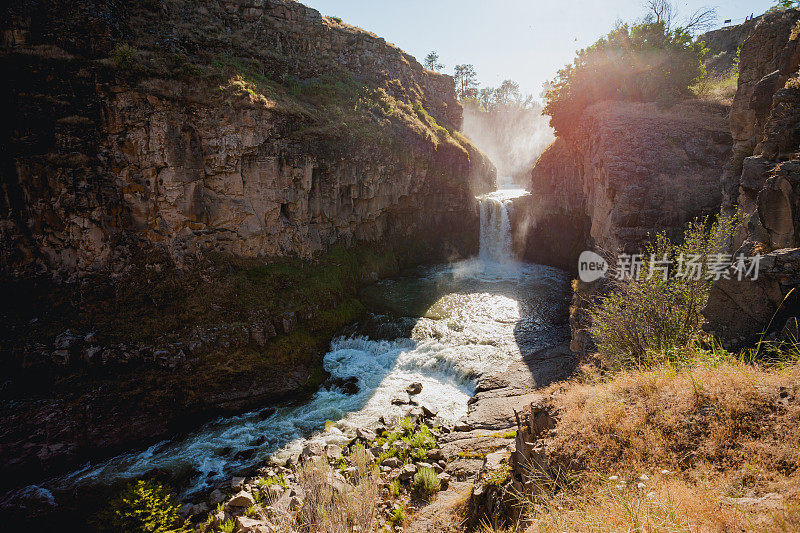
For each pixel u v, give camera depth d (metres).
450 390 16.73
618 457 4.91
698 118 20.22
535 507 4.87
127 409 14.43
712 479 4.09
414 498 10.13
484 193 41.72
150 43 19.42
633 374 7.01
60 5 17.16
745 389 5.07
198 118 19.14
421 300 24.17
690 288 8.67
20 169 16.44
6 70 16.05
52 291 16.91
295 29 30.17
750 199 9.64
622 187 16.52
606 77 25.00
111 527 10.77
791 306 6.43
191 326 17.28
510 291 25.42
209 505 11.35
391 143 28.14
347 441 13.88
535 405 6.55
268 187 21.11
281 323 19.05
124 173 18.00
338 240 25.97
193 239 19.25
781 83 11.27
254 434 14.73
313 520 8.82
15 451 12.65
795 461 3.90
